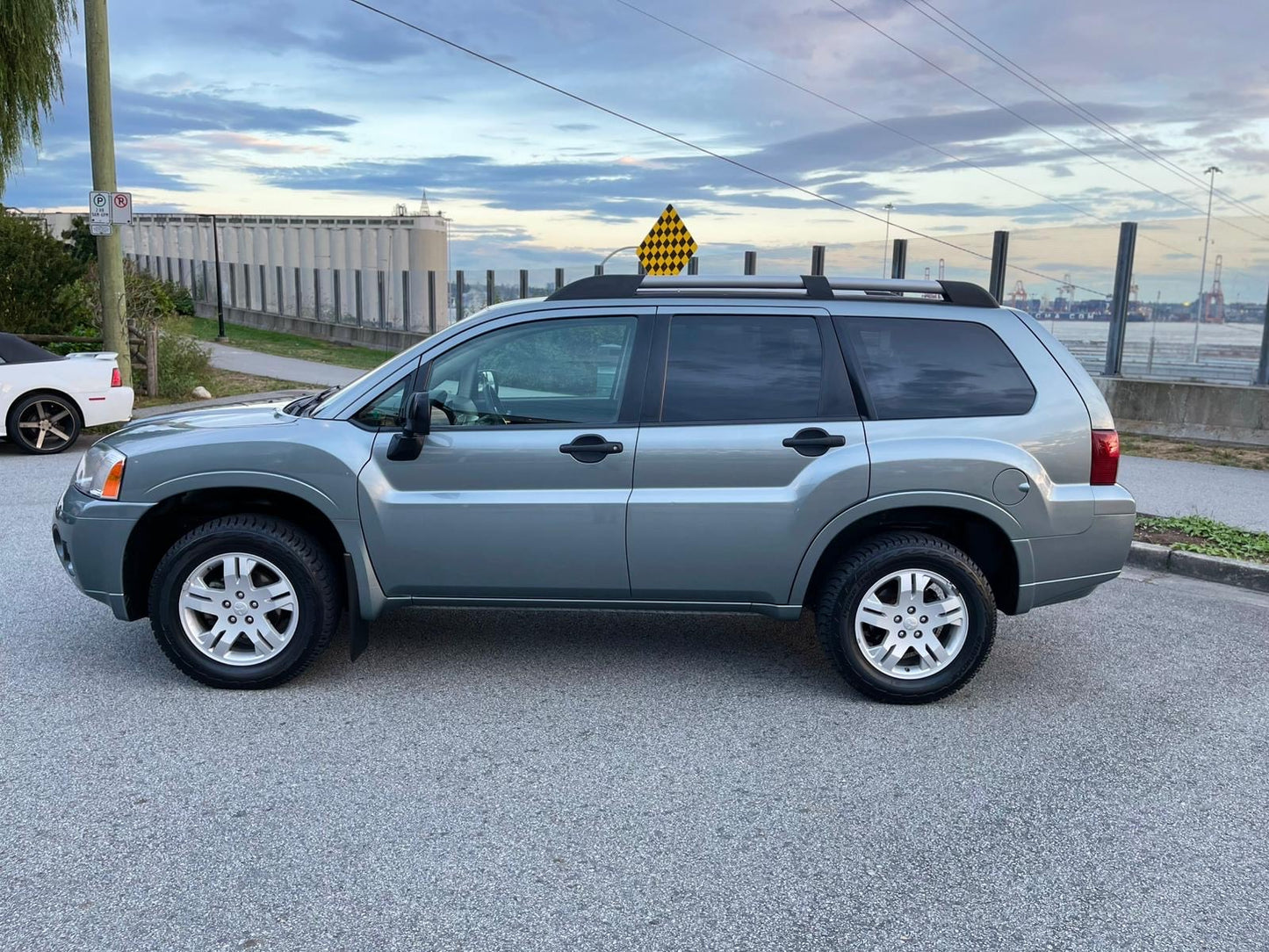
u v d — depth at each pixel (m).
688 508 4.68
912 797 3.90
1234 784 4.06
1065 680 5.25
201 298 47.72
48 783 3.88
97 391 12.16
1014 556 4.77
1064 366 4.85
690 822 3.67
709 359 4.79
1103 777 4.11
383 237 40.00
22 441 11.70
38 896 3.12
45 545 7.52
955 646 4.76
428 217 38.78
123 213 14.05
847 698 4.92
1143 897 3.24
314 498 4.69
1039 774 4.12
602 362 4.79
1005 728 4.59
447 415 4.77
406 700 4.78
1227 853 3.52
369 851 3.43
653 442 4.69
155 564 5.05
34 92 15.87
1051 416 4.78
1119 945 2.97
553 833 3.57
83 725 4.43
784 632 5.92
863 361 4.79
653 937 2.97
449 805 3.77
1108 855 3.49
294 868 3.31
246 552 4.72
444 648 5.53
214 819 3.63
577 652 5.51
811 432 4.70
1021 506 4.70
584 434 4.70
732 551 4.71
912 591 4.74
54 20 15.68
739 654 5.52
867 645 4.82
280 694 4.83
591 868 3.35
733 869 3.35
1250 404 13.49
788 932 3.01
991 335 4.86
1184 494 10.14
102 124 13.72
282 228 45.00
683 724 4.57
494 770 4.06
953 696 4.98
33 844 3.43
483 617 6.09
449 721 4.55
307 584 4.73
